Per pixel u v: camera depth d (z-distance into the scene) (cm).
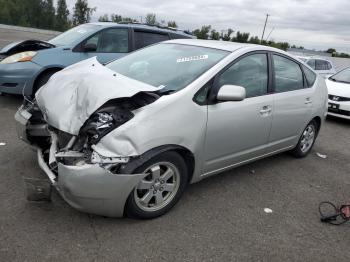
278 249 328
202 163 375
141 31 795
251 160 453
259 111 426
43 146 383
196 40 469
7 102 699
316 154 609
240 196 417
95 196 297
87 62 429
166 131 323
